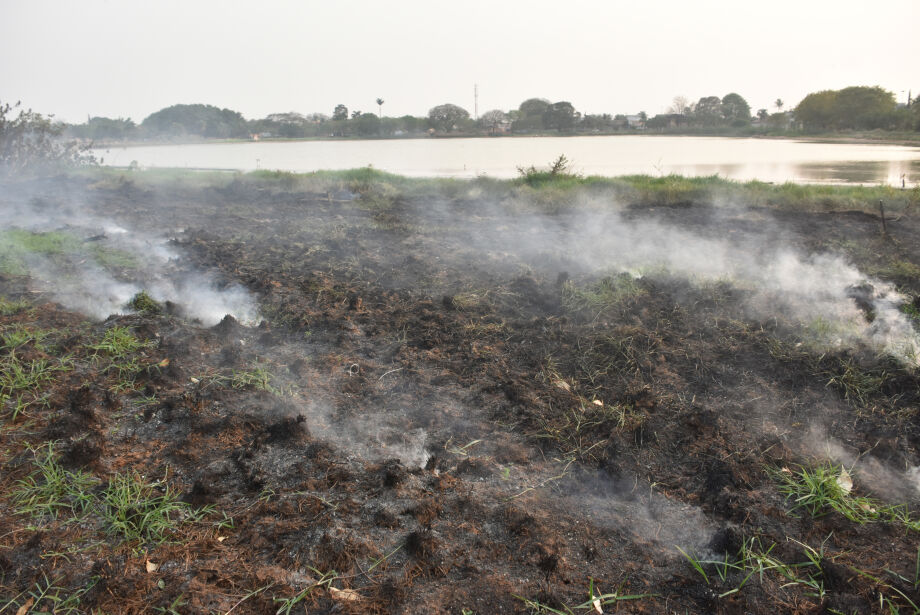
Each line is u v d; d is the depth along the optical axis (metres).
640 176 14.59
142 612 2.42
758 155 28.86
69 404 3.87
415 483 3.19
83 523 2.89
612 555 2.77
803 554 2.78
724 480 3.24
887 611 2.46
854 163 22.91
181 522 2.91
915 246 7.67
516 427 3.77
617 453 3.51
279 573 2.61
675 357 4.64
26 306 5.31
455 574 2.64
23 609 2.41
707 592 2.57
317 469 3.29
